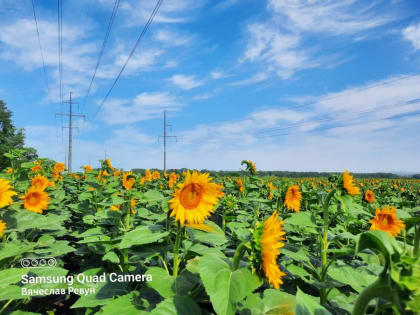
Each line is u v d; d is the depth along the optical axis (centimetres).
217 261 224
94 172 757
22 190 645
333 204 543
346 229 513
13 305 372
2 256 309
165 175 1142
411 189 2125
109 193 625
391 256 134
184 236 368
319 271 355
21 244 438
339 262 348
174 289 259
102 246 446
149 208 657
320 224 524
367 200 670
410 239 454
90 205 652
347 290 352
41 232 570
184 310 227
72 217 854
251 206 853
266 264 196
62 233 573
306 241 591
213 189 275
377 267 345
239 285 196
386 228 397
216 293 193
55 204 804
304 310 174
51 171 1147
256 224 215
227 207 681
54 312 469
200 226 284
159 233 289
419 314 119
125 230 439
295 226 511
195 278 280
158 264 340
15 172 593
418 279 123
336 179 347
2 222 374
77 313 400
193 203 276
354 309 148
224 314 183
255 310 240
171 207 271
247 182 922
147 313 270
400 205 758
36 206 509
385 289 135
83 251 501
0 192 361
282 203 547
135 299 298
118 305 283
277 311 238
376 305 195
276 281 190
